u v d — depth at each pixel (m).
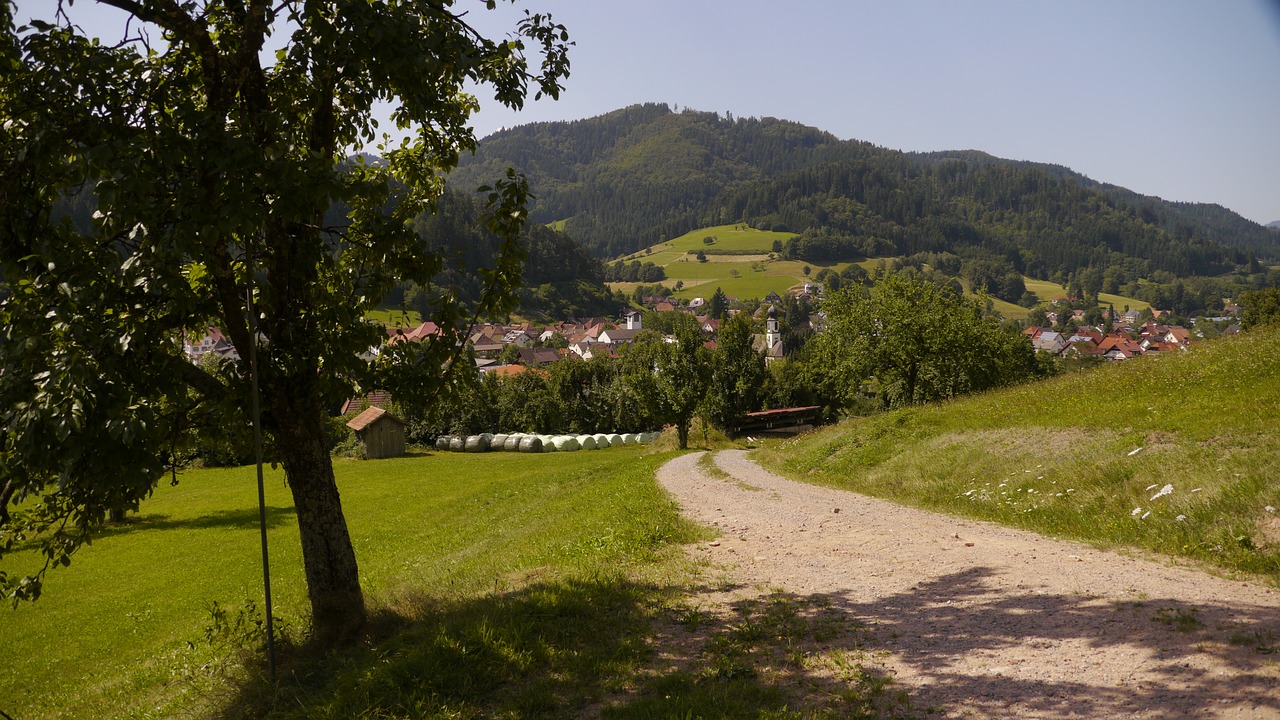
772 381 96.81
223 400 9.02
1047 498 13.92
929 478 18.77
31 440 6.98
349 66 8.23
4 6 7.20
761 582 10.45
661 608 9.26
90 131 7.74
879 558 11.44
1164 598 7.85
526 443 72.62
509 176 9.80
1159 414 16.16
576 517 19.62
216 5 8.66
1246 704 5.34
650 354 61.25
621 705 6.66
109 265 7.91
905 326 45.78
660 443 63.62
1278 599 7.45
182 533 31.95
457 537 25.55
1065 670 6.40
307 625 10.91
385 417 66.75
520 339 187.88
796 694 6.59
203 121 7.43
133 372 7.91
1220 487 10.95
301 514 9.73
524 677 7.45
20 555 28.33
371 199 8.32
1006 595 8.73
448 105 10.58
